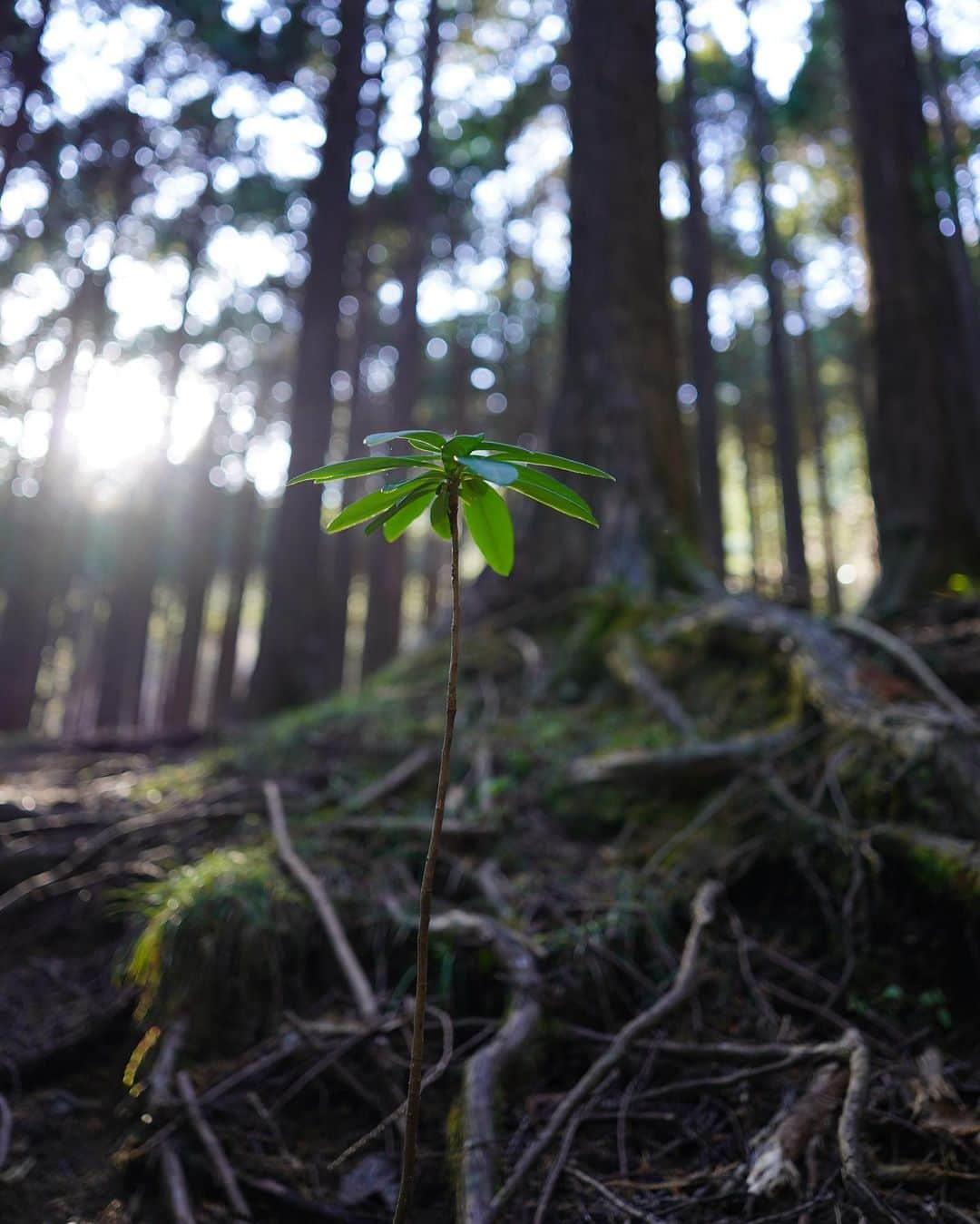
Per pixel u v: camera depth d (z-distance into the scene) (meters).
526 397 19.41
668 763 2.90
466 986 2.28
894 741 2.52
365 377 16.08
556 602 4.44
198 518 17.94
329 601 12.09
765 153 11.32
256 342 17.88
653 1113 1.84
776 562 18.72
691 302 10.52
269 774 3.52
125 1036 2.32
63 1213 1.77
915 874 2.24
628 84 5.51
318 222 7.57
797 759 2.81
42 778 4.42
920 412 5.82
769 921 2.46
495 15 13.72
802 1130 1.68
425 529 19.22
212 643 26.62
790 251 16.25
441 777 1.17
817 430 16.27
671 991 2.05
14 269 10.57
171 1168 1.80
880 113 6.48
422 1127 1.92
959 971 2.12
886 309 6.12
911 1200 1.51
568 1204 1.62
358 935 2.47
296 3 10.72
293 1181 1.80
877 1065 1.90
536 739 3.44
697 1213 1.57
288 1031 2.19
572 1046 2.06
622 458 4.77
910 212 6.22
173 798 3.47
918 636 3.80
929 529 5.57
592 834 2.91
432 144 12.27
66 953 2.67
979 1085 1.81
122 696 14.97
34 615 11.05
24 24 8.71
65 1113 2.09
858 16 6.75
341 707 4.15
